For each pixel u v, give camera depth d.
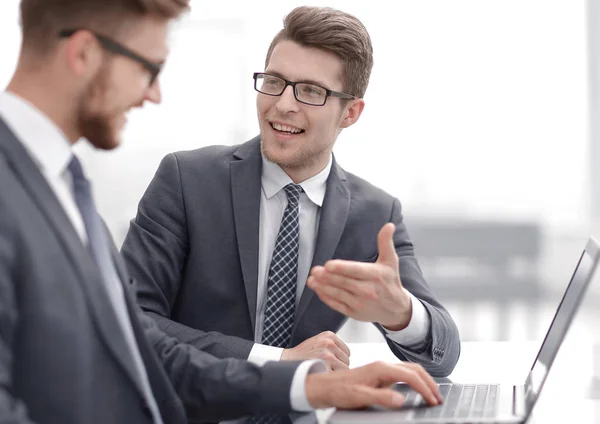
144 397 1.20
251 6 5.73
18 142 1.12
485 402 1.45
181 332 1.81
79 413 1.08
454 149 5.93
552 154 5.93
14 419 0.93
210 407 1.45
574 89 5.91
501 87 5.91
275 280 1.89
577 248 5.86
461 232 5.42
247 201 1.93
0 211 1.04
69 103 1.19
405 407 1.39
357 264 1.50
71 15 1.16
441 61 5.89
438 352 1.82
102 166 5.74
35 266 1.05
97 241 1.26
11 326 1.01
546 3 5.87
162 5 1.20
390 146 5.93
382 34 5.86
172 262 1.91
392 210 2.04
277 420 1.68
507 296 5.42
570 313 1.48
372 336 4.87
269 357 1.76
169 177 1.96
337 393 1.39
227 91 5.78
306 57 1.82
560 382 1.86
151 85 1.27
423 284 1.99
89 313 1.12
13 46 5.30
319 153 1.89
